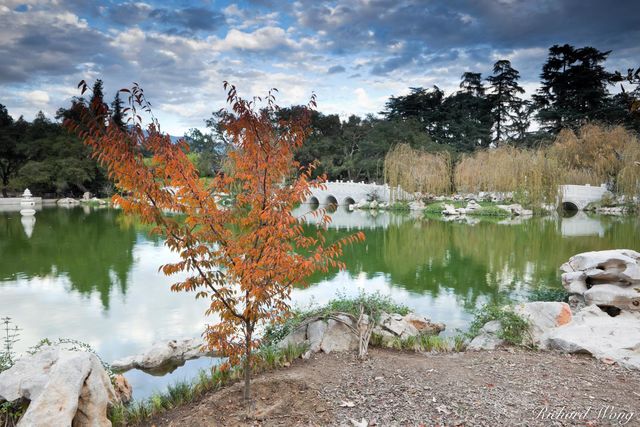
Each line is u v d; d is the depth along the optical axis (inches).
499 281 608.4
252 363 245.1
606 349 267.6
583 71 2440.9
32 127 2603.3
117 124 173.6
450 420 185.0
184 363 336.2
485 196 1948.8
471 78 3159.5
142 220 181.8
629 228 1191.6
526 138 2628.0
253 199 200.8
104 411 206.8
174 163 183.6
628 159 1533.0
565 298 443.2
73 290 568.7
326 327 302.4
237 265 188.2
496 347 302.8
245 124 193.5
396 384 224.7
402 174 1819.6
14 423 192.1
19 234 1121.4
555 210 1609.3
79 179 2364.7
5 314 467.2
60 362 202.1
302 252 753.0
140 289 572.4
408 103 3024.1
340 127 2935.5
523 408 192.5
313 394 216.1
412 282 602.2
